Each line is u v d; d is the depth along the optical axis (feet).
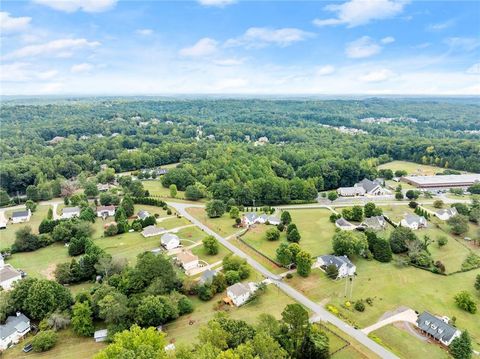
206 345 181.68
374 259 340.18
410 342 228.84
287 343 205.57
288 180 584.81
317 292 283.59
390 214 464.24
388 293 283.38
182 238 393.50
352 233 357.82
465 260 339.36
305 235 397.39
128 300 249.14
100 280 302.66
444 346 226.17
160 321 240.53
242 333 201.98
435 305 269.85
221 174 612.29
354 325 242.99
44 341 224.74
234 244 376.68
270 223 429.38
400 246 351.46
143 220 424.87
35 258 353.10
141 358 174.81
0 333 229.66
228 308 264.52
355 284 295.89
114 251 362.12
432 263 328.29
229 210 486.38
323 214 472.44
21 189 591.78
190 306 260.42
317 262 329.31
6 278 301.02
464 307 265.13
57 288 261.24
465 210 451.12
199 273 314.76
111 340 229.04
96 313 247.91
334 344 223.30
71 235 388.37
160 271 275.59
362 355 215.10
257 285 282.15
